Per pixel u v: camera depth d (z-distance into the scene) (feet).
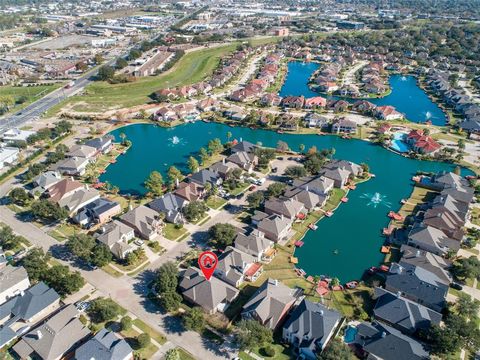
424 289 311.88
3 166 536.42
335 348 253.03
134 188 489.26
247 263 341.21
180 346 276.21
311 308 288.10
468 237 394.32
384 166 553.23
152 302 315.17
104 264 343.05
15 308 297.74
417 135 608.19
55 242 385.91
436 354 264.93
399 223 424.05
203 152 542.16
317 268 361.92
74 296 318.24
